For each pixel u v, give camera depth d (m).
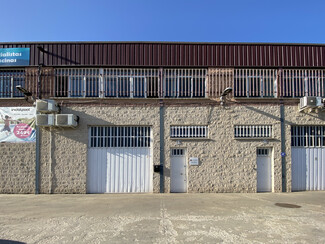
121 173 11.32
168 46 11.82
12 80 11.66
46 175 11.09
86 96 11.65
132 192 11.24
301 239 5.39
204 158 11.34
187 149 11.34
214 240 5.31
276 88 11.91
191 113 11.48
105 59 11.69
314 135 11.91
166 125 11.40
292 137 11.84
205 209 8.00
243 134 11.57
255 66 11.83
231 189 11.27
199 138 11.36
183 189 11.31
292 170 11.67
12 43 11.66
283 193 11.08
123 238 5.40
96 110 11.38
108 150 11.38
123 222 6.54
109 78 11.75
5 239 5.36
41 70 11.55
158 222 6.54
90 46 11.74
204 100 11.55
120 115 11.37
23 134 11.21
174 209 8.00
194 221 6.64
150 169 11.38
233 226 6.24
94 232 5.78
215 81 11.73
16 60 11.61
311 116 11.73
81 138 11.23
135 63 11.68
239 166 11.37
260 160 11.61
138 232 5.78
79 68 11.70
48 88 11.50
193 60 11.79
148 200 9.48
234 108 11.58
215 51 11.88
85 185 11.08
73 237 5.47
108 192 11.23
